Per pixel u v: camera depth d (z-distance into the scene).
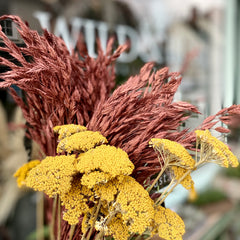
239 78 1.06
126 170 0.29
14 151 0.44
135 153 0.38
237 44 1.18
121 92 0.40
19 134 0.44
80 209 0.32
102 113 0.39
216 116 0.41
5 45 0.41
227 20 1.20
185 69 0.49
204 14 1.10
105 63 0.51
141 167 0.39
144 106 0.42
